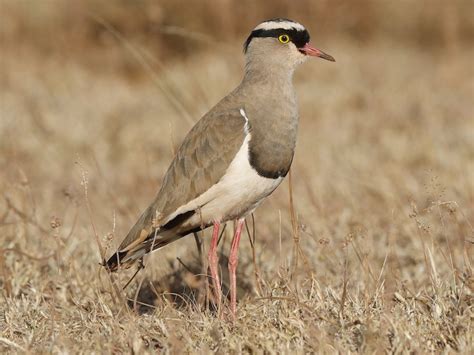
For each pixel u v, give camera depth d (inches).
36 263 450.0
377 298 373.1
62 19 1052.5
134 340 334.0
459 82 928.3
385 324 335.9
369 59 1008.2
